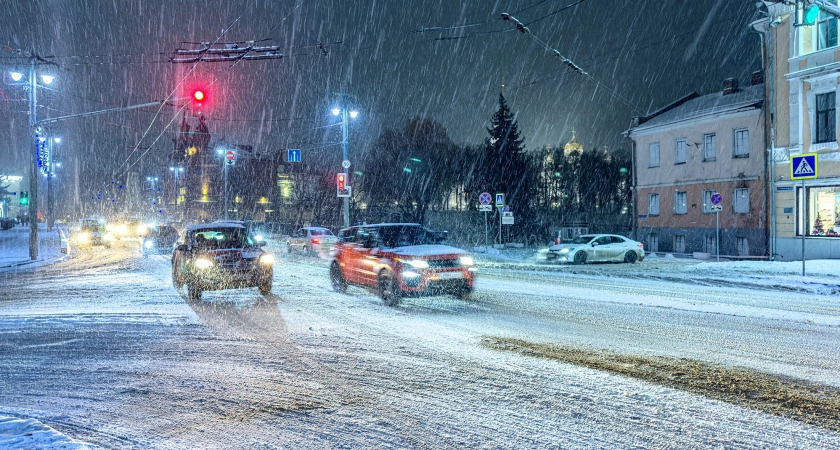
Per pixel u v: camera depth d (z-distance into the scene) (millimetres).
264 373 6680
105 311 11531
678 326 9234
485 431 4742
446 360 7105
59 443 4414
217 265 13023
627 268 21844
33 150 28297
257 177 82750
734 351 7402
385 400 5609
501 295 13336
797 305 11617
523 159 48469
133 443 4645
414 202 52656
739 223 29359
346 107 33500
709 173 31078
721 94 34281
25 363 7383
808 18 13359
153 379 6539
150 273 20328
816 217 23391
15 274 21156
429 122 56562
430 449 4406
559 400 5473
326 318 10312
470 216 48844
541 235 45344
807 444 4340
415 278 11539
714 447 4316
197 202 95125
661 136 34375
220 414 5309
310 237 30125
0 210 104500
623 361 6922
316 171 63688
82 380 6559
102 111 22031
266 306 11898
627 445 4383
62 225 100938
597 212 68938
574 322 9672
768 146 25375
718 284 16062
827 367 6547
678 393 5617
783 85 24391
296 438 4684
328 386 6109
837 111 22250
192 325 9836
